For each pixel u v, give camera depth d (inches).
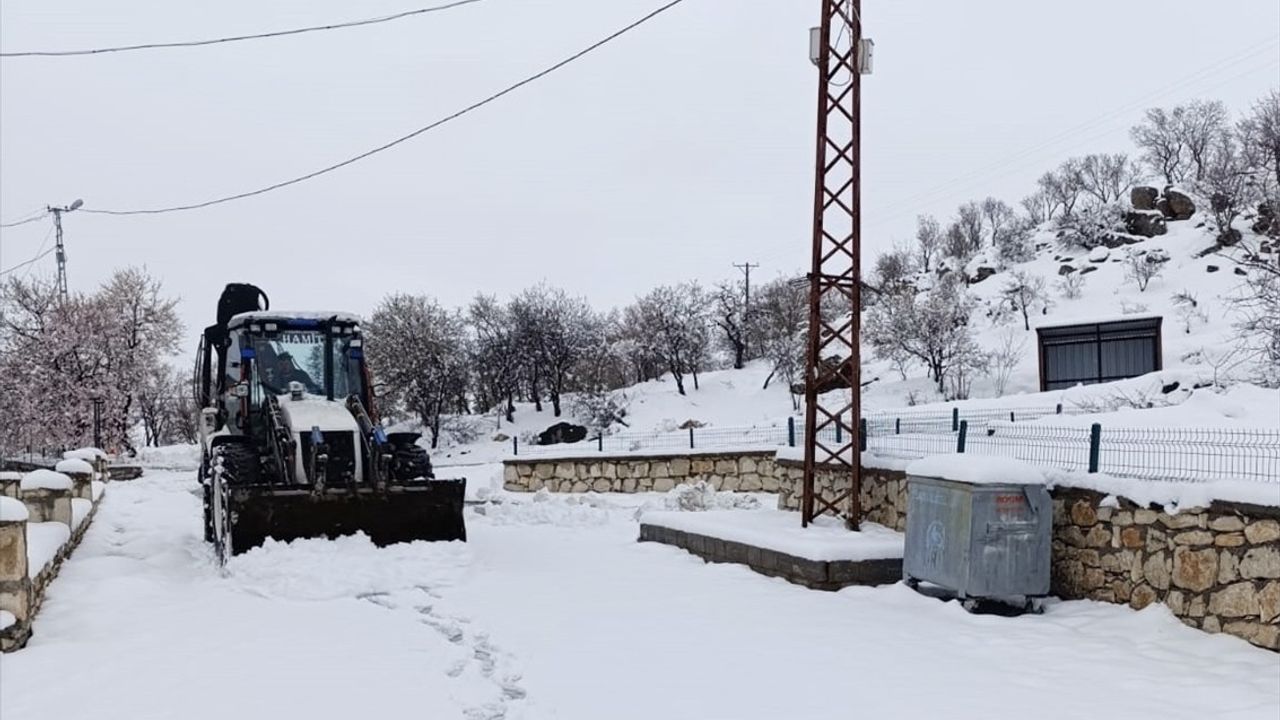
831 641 287.1
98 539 522.6
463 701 235.9
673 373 1833.2
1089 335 1017.5
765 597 351.3
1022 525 312.8
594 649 281.6
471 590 366.6
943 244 2780.5
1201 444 331.0
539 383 1787.6
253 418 466.9
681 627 307.0
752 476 752.3
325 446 416.8
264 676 256.5
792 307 1919.3
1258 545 261.6
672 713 225.8
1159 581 294.0
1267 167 1792.6
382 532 413.4
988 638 286.7
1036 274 2059.5
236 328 488.7
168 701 236.8
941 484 331.9
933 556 333.4
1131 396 858.1
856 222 433.7
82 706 234.2
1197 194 2128.4
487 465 1146.0
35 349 1439.5
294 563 378.9
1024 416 756.6
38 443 1429.6
